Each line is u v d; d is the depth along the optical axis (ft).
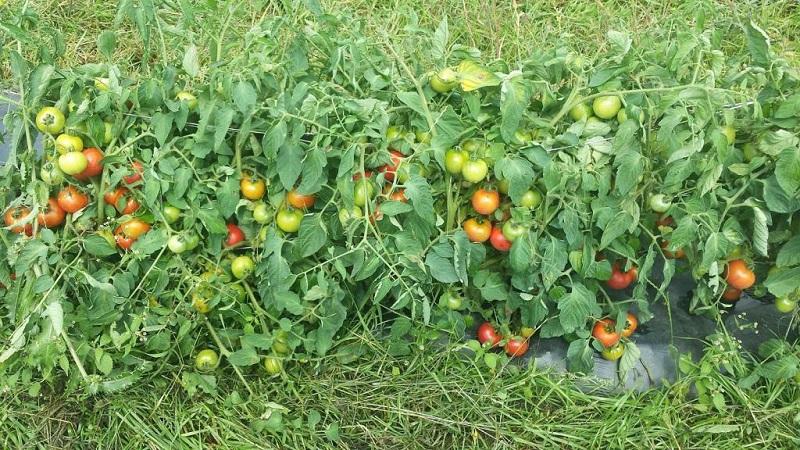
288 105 6.51
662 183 6.92
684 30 6.84
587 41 10.41
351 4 10.67
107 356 7.06
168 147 6.76
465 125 6.80
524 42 10.28
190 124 7.00
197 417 7.50
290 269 7.29
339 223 6.98
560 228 7.18
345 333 7.95
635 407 7.68
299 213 7.07
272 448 7.34
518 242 6.91
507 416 7.59
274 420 7.29
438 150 6.66
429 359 7.82
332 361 7.81
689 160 6.56
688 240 6.79
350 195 6.60
